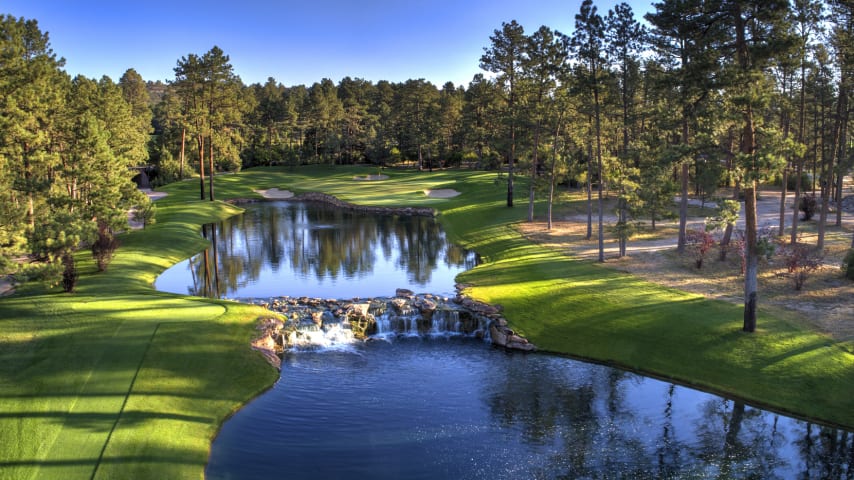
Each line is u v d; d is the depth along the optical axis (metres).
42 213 31.84
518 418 19.36
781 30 22.84
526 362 24.67
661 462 16.52
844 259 30.61
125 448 16.59
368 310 29.73
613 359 24.30
